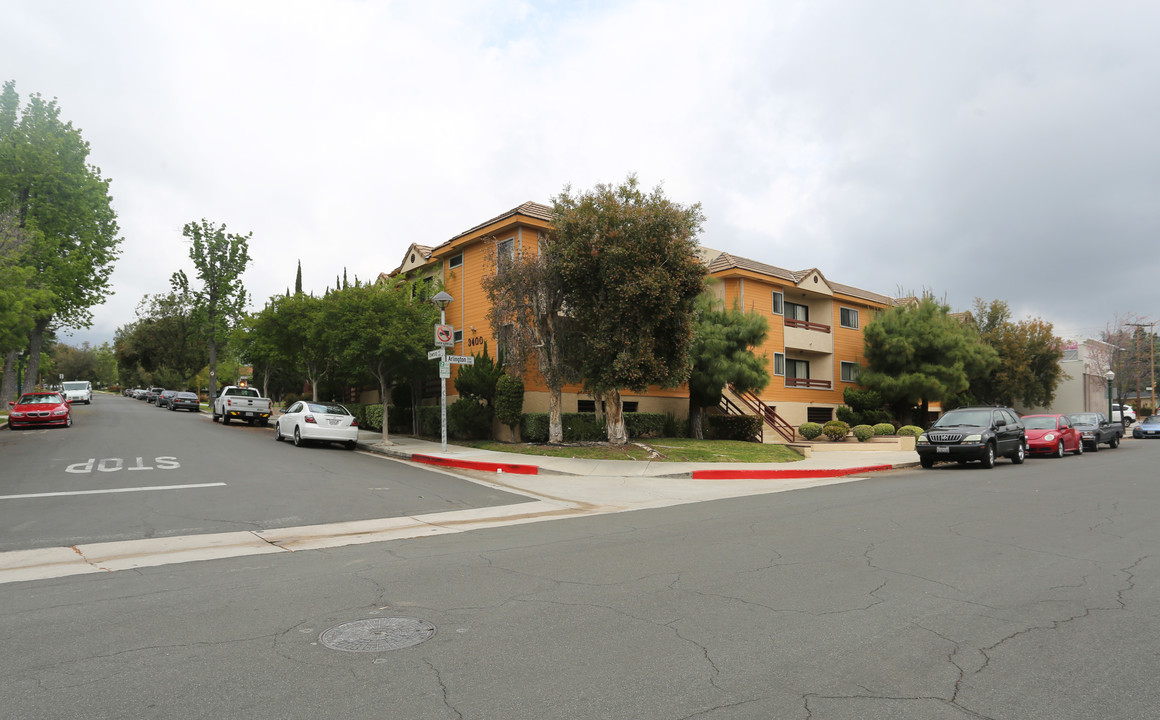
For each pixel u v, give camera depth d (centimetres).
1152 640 476
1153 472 1694
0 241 2425
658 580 642
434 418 2414
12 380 3909
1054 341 4116
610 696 383
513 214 2348
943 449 1866
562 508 1170
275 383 5112
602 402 2531
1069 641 474
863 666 429
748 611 543
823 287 3562
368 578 655
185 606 562
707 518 1022
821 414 3569
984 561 719
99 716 359
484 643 470
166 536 883
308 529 946
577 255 1895
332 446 2298
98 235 3816
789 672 419
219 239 5388
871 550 775
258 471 1507
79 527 923
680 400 2883
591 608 552
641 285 1788
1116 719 355
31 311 2550
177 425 3009
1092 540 832
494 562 721
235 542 857
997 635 487
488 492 1334
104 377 12594
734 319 2716
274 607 558
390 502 1177
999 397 4078
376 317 2217
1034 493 1287
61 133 3628
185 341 6431
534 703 374
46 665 431
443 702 375
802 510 1092
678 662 435
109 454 1777
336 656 445
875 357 3488
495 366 2303
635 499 1284
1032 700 379
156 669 423
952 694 387
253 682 403
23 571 702
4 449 1886
